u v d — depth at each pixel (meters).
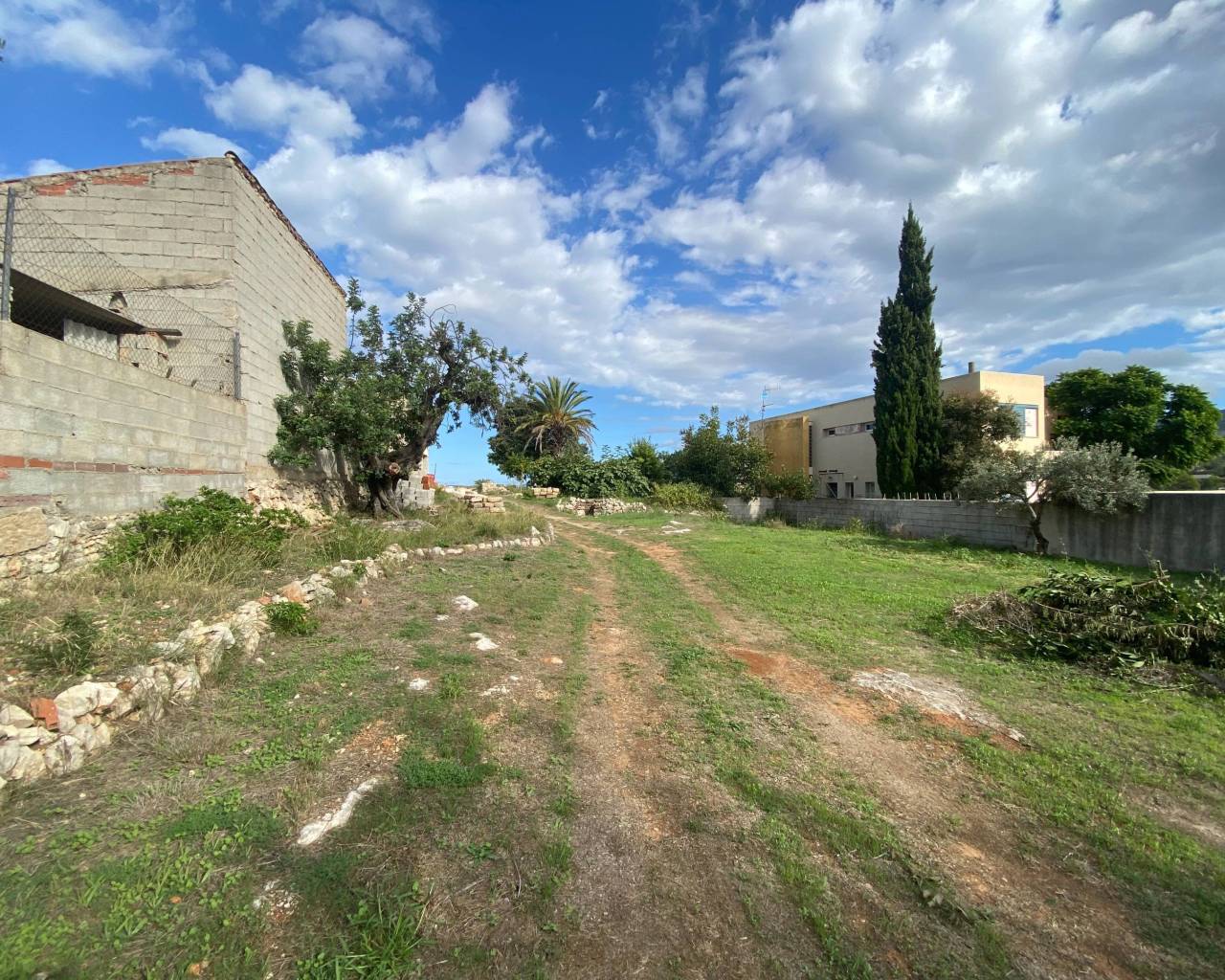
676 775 3.33
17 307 7.66
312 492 11.63
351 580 6.69
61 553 5.12
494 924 2.18
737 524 20.09
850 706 4.39
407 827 2.67
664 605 7.66
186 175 8.55
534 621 6.39
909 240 20.59
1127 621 5.54
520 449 32.66
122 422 6.03
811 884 2.47
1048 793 3.21
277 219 10.32
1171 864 2.65
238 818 2.62
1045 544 12.59
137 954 1.93
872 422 25.77
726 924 2.26
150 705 3.43
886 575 9.70
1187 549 10.15
